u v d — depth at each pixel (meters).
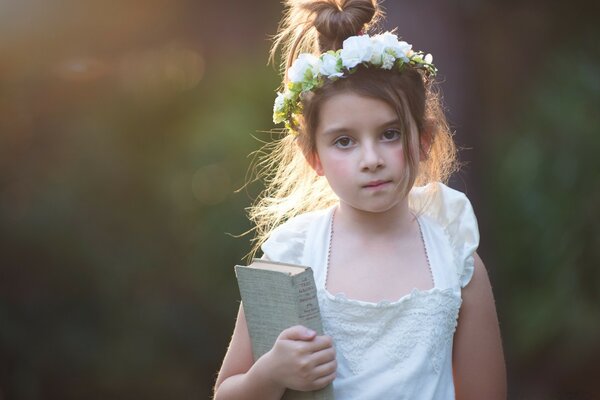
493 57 9.54
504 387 3.06
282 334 2.71
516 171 9.20
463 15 8.01
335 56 2.86
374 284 2.93
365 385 2.85
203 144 9.47
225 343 9.07
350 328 2.89
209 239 9.19
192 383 8.89
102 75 8.77
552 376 8.94
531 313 8.64
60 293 8.55
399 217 3.03
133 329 8.73
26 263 8.48
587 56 9.37
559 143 8.96
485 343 3.01
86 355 8.51
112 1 8.47
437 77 7.98
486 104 8.73
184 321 8.95
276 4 9.70
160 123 9.35
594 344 8.68
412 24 7.89
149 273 8.95
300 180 3.28
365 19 3.11
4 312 8.32
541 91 9.42
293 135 3.05
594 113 8.98
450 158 3.17
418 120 2.90
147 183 9.13
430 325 2.87
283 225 3.12
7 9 8.06
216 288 9.13
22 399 8.23
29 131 8.58
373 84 2.81
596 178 8.64
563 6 9.54
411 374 2.83
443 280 2.94
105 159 8.77
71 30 8.31
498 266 8.99
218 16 9.48
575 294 8.48
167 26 9.16
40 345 8.40
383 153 2.81
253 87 9.66
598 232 8.43
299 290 2.72
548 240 8.65
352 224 3.03
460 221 3.07
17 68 8.30
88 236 8.64
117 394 8.66
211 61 9.63
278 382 2.73
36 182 8.59
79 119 8.76
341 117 2.82
